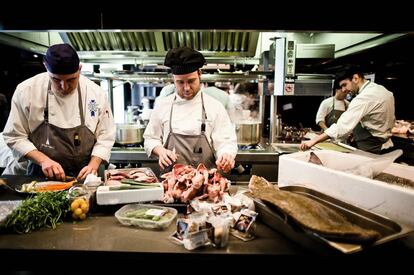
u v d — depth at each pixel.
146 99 4.45
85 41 3.31
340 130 3.05
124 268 1.21
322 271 1.21
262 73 3.18
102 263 1.21
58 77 1.85
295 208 1.23
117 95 4.58
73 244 1.24
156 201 1.58
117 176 1.75
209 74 3.26
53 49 1.82
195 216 1.33
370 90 3.09
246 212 1.37
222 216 1.35
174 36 3.26
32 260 1.21
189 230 1.20
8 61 3.11
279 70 3.03
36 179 1.98
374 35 3.18
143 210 1.48
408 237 1.25
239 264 1.19
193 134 2.29
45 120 2.10
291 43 2.97
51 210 1.42
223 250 1.21
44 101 2.08
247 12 2.45
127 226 1.40
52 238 1.29
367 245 1.06
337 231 1.06
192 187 1.52
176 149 2.32
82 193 1.52
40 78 2.11
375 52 3.62
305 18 2.45
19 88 2.07
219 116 2.35
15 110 2.08
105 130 2.29
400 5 2.41
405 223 1.23
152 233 1.34
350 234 1.06
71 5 2.46
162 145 2.38
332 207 1.36
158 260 1.19
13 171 2.43
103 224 1.42
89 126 2.18
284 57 2.98
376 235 1.04
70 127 2.12
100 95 2.25
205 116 2.30
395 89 4.05
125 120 4.29
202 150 2.31
